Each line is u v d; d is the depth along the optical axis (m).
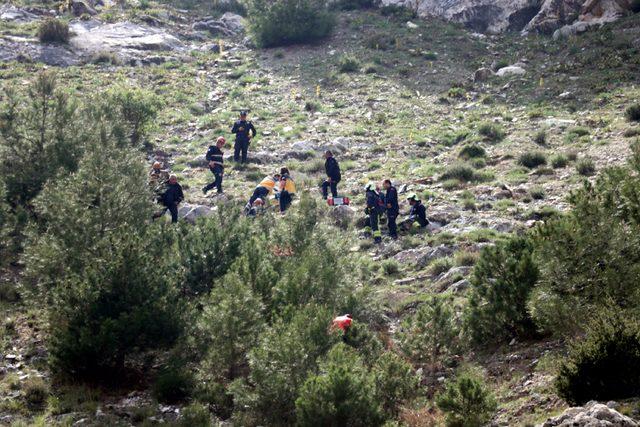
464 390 42.97
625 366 39.66
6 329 59.00
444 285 67.38
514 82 145.75
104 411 47.81
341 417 41.72
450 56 168.50
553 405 41.59
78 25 180.38
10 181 75.69
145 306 52.03
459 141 119.75
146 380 53.19
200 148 116.81
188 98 142.25
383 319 61.56
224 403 48.91
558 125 119.06
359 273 68.56
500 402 44.78
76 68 155.00
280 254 64.56
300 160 113.88
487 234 77.94
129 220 62.69
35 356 55.25
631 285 47.09
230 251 62.62
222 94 147.12
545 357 47.19
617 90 131.88
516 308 52.56
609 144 105.06
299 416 42.19
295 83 155.00
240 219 69.75
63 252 58.25
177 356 52.44
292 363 46.44
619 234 48.53
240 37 191.62
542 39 173.50
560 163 100.88
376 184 100.56
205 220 65.88
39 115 79.88
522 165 103.62
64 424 45.28
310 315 49.81
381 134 124.94
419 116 134.12
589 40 160.38
